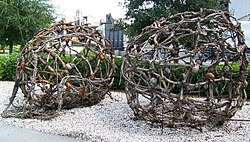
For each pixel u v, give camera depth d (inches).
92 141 190.7
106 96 319.6
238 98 208.4
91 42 286.7
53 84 248.4
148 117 210.4
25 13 672.4
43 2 699.4
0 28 663.1
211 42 205.3
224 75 218.5
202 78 217.6
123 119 234.7
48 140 192.9
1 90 364.2
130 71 210.2
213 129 209.0
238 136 197.0
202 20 205.5
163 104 199.5
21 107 265.0
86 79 261.0
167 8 409.4
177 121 200.5
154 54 197.3
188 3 406.3
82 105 277.0
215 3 410.6
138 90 207.2
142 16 407.8
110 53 283.3
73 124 223.3
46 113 245.9
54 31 269.3
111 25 529.7
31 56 243.8
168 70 231.9
